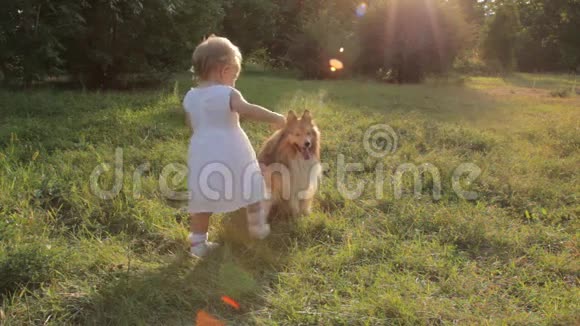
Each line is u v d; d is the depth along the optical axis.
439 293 3.19
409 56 23.23
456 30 23.08
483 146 7.44
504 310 2.98
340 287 3.23
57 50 12.09
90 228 4.09
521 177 5.65
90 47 12.62
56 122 7.63
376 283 3.23
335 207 4.87
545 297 3.10
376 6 23.95
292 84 18.23
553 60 38.12
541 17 33.47
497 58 35.81
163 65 14.42
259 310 2.97
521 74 33.81
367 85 19.55
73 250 3.51
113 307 2.89
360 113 10.01
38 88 11.67
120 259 3.49
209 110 3.40
